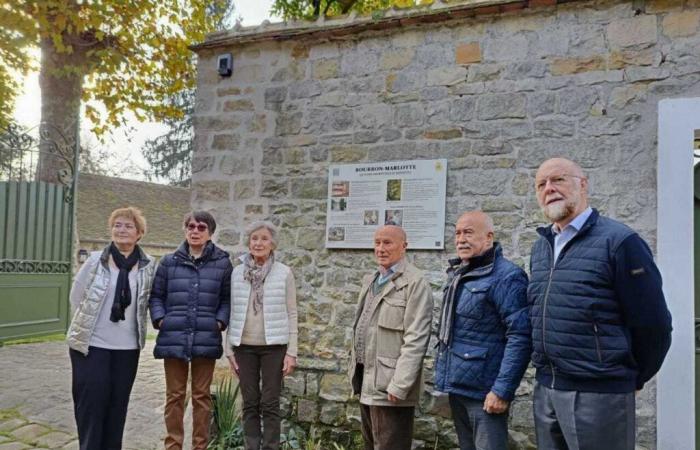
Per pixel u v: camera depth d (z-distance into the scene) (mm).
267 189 4457
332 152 4289
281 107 4473
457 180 3902
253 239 3547
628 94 3523
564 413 2283
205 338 3420
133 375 3305
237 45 4602
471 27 3953
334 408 4094
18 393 4660
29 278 6805
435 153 3982
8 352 6098
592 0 3621
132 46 7656
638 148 3479
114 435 3244
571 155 3625
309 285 4262
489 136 3846
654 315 2174
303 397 4191
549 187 2375
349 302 4133
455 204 3893
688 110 3346
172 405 3453
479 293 2666
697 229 3396
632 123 3500
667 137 3379
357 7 7969
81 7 6883
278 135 4465
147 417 4348
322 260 4246
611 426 2199
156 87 8453
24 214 6758
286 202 4391
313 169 4336
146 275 3385
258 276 3516
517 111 3783
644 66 3500
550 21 3744
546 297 2344
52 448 3758
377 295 3092
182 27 8062
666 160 3371
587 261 2250
